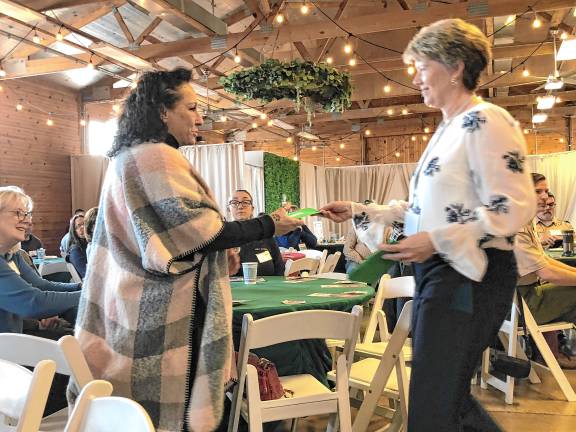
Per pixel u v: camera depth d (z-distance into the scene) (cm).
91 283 156
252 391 184
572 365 395
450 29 137
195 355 151
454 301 128
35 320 284
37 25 598
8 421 147
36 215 837
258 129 1174
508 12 554
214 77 824
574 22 713
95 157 900
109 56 596
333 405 195
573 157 946
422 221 136
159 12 531
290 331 185
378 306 286
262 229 161
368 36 820
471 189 131
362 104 1114
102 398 103
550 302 348
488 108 131
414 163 1142
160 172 150
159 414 146
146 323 148
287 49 834
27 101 823
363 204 170
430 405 128
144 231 145
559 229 496
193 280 150
